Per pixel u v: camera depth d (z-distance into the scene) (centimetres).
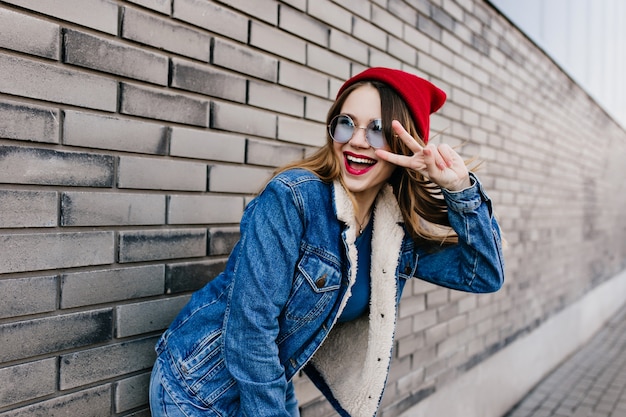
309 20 193
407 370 267
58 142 120
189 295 154
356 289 134
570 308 555
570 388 442
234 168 167
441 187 125
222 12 158
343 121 119
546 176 475
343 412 153
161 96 142
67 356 125
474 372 337
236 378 107
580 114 587
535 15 449
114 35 130
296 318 118
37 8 114
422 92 125
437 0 283
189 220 153
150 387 125
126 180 135
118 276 135
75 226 125
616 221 860
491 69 352
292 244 110
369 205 134
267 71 176
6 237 112
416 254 146
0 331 112
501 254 140
